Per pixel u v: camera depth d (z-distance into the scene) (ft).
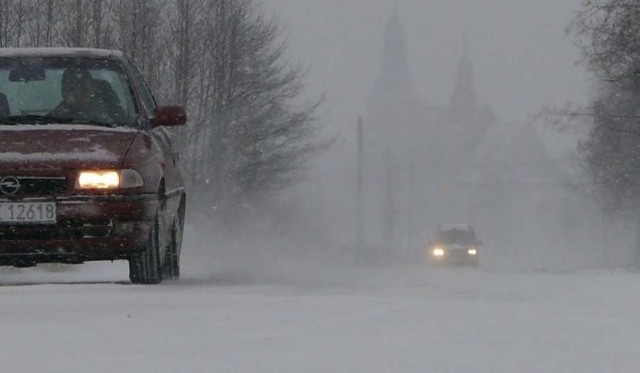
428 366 23.61
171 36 207.62
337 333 29.35
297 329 30.27
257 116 217.15
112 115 56.59
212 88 211.61
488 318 33.58
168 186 57.57
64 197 49.85
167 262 62.75
